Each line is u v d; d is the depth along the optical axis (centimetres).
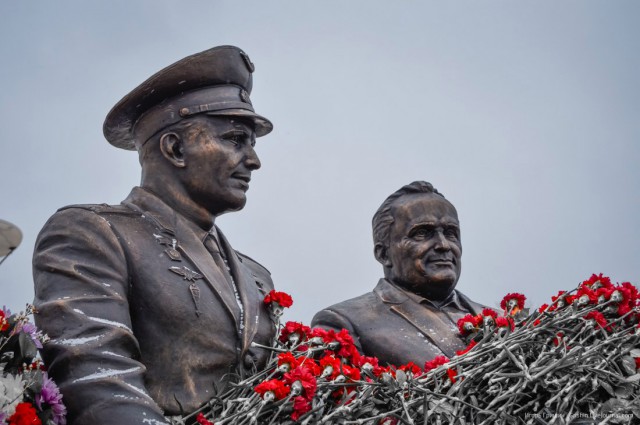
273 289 1209
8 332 1005
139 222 1129
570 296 1196
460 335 1277
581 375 1087
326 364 1059
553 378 1083
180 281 1102
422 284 1316
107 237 1098
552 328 1145
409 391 1049
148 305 1087
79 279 1068
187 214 1153
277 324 1155
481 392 1081
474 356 1101
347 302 1331
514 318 1232
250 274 1186
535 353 1130
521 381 1070
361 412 1034
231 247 1183
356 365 1125
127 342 1042
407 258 1322
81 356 1018
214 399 1066
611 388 1086
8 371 998
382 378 1044
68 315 1040
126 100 1177
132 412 996
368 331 1288
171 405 1066
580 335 1148
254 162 1175
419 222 1327
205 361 1087
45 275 1075
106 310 1055
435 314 1305
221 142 1162
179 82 1172
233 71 1195
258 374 1081
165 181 1159
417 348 1266
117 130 1204
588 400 1091
